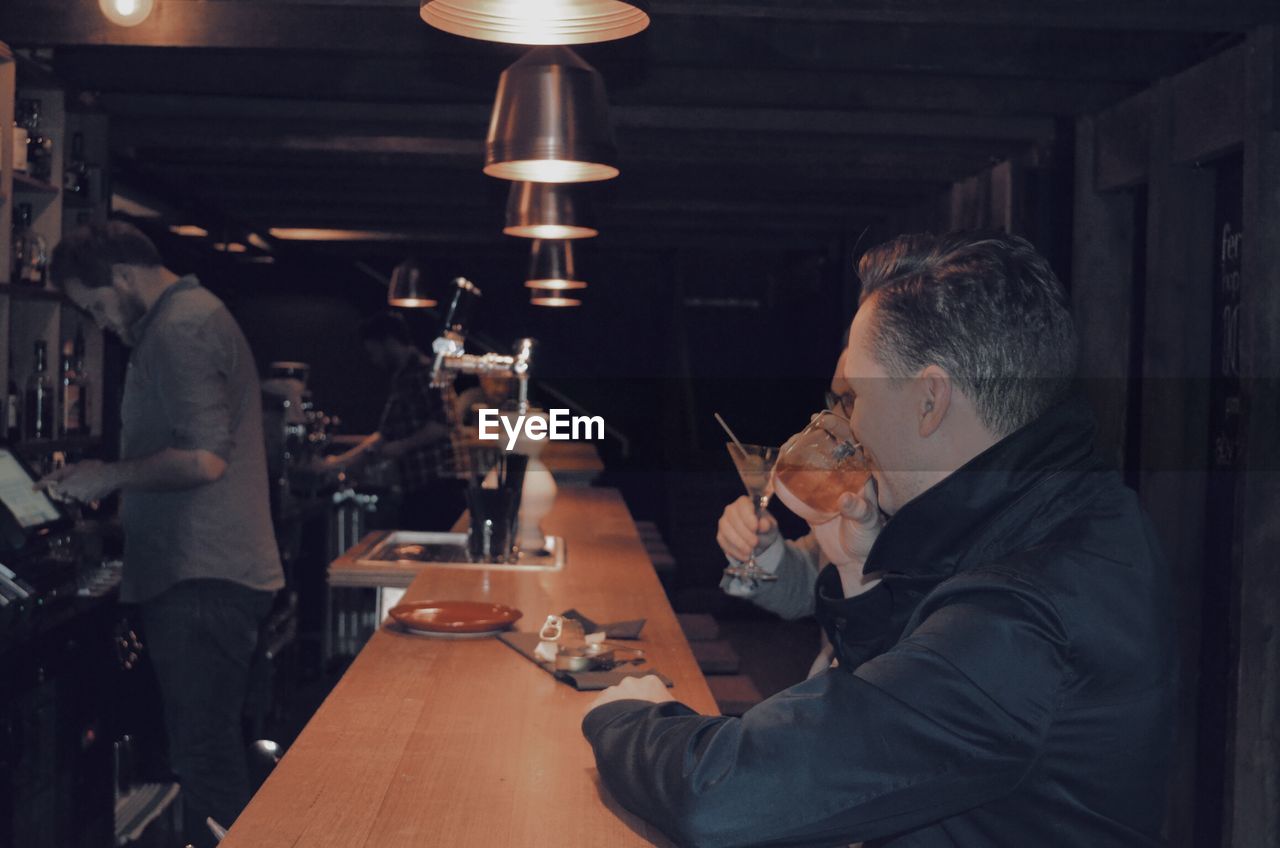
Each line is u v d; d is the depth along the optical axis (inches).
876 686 41.9
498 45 152.2
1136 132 170.6
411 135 209.5
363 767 62.1
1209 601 156.7
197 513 126.5
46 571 135.9
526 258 372.8
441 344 152.9
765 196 282.8
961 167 233.5
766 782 42.2
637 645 91.2
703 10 132.5
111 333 185.2
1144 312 181.2
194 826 129.6
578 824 54.9
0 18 148.6
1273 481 134.2
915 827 42.1
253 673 185.2
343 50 152.5
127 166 227.0
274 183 269.9
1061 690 41.1
